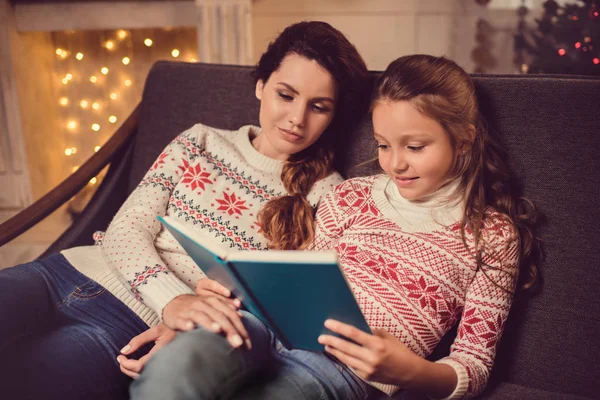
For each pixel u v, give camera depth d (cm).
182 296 87
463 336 86
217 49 239
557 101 95
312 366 83
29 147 258
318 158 115
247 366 72
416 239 91
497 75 101
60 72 267
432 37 280
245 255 63
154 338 90
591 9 262
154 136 140
